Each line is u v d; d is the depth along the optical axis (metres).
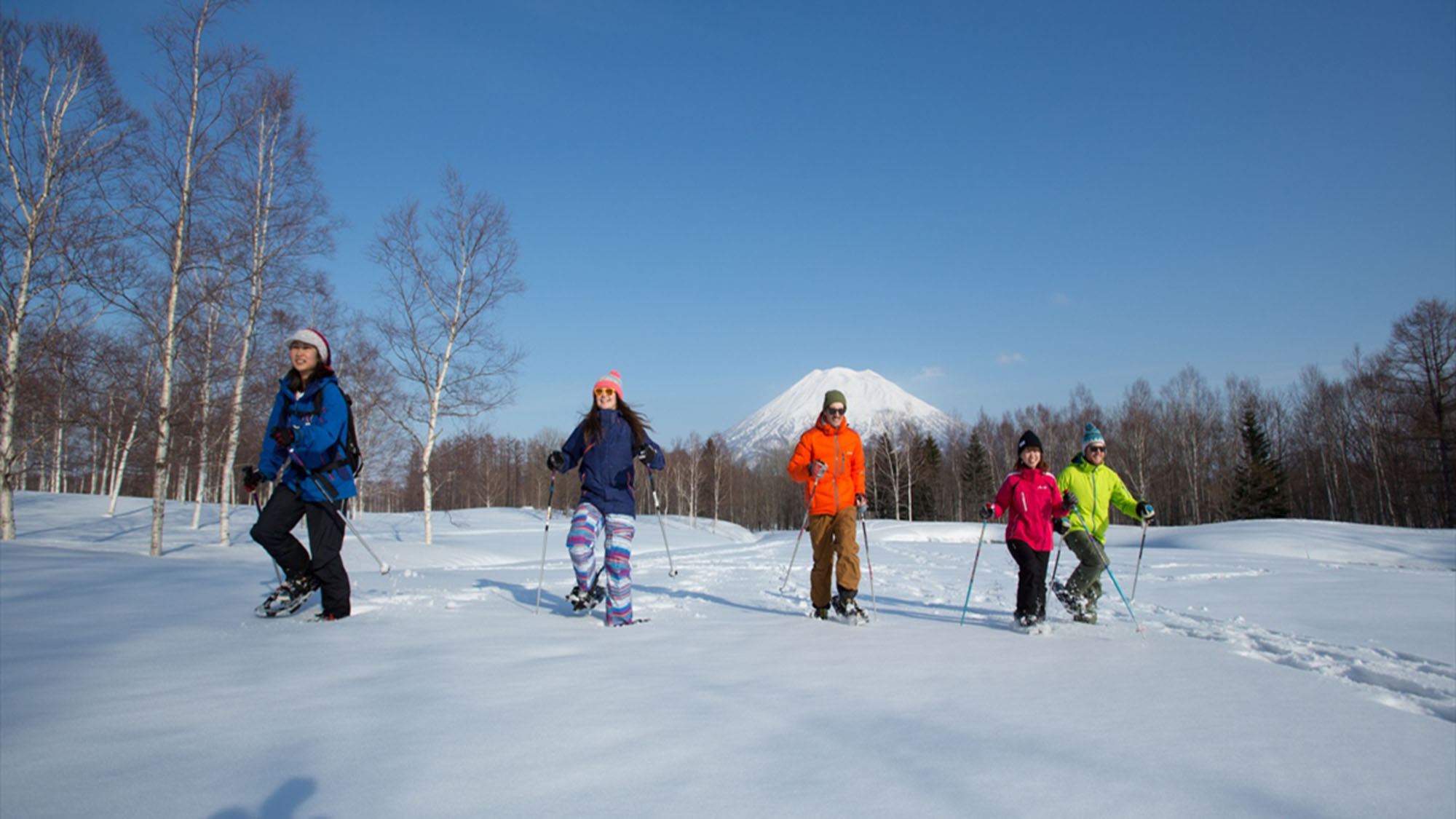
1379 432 40.72
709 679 3.18
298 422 4.54
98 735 2.36
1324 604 7.15
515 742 2.32
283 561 4.63
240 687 2.94
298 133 16.58
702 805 1.84
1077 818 1.80
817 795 1.91
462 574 9.25
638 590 7.21
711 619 5.14
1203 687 3.16
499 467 82.44
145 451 29.75
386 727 2.45
